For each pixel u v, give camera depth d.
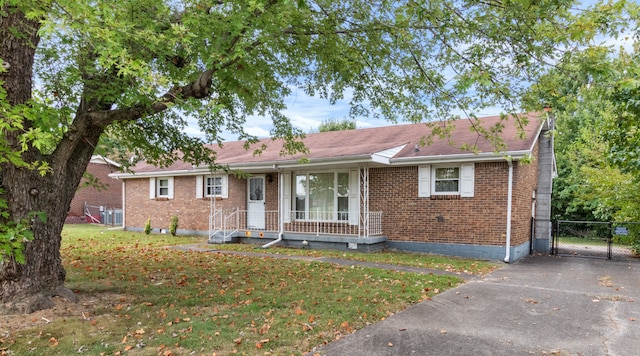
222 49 5.78
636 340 4.71
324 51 7.45
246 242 15.00
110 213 24.98
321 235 13.20
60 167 5.92
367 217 12.59
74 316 5.39
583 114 20.38
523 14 4.71
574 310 5.98
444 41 5.78
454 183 12.27
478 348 4.46
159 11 5.39
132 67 4.41
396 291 6.93
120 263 9.73
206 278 7.99
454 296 6.78
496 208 11.45
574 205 19.86
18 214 5.38
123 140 8.23
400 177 13.02
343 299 6.34
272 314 5.58
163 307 5.89
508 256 11.04
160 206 19.03
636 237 12.71
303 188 14.68
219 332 4.83
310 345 4.48
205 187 17.59
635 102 5.22
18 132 5.03
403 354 4.28
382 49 7.16
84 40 5.13
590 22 4.07
